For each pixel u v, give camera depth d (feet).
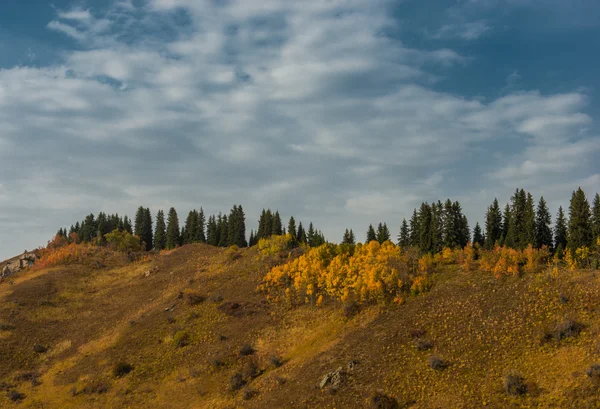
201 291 300.40
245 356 214.07
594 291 176.86
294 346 215.10
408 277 238.27
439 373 157.48
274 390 176.86
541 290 189.26
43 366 239.71
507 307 184.96
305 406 159.22
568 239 275.39
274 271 290.56
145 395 199.31
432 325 189.47
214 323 250.16
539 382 138.62
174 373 212.64
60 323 289.12
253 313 255.09
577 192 272.72
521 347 158.20
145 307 294.05
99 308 309.83
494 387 142.82
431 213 328.90
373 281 232.94
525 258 238.48
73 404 200.34
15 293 319.27
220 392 189.98
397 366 167.94
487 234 334.65
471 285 214.90
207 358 217.36
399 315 208.44
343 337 205.98
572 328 157.38
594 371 131.54
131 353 235.20
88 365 231.50
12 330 270.26
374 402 147.23
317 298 258.37
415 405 145.48
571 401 125.90
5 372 231.09
